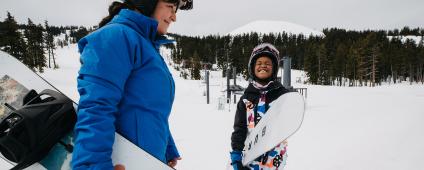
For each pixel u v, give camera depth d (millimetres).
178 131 4457
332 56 39719
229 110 9711
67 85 17094
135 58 712
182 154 2832
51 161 674
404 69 38250
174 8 902
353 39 75000
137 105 714
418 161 2088
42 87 801
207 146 3207
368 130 3650
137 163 694
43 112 626
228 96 13008
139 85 718
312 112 7539
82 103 572
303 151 2654
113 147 667
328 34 81000
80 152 541
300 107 1020
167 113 836
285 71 6848
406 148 2490
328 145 2840
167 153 1112
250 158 1083
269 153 1078
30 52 29578
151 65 746
